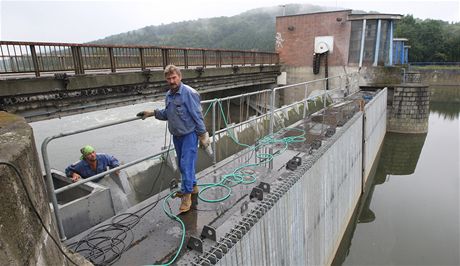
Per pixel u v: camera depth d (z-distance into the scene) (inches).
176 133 153.3
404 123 844.6
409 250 405.1
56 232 87.0
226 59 768.9
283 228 198.2
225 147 314.8
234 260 142.5
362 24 858.8
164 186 266.1
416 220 486.6
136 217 166.7
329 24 912.9
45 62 396.5
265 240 173.6
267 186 195.0
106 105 462.3
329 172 307.4
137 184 246.4
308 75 978.7
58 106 399.2
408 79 989.2
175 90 145.7
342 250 391.9
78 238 147.7
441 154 794.8
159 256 135.5
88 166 225.0
